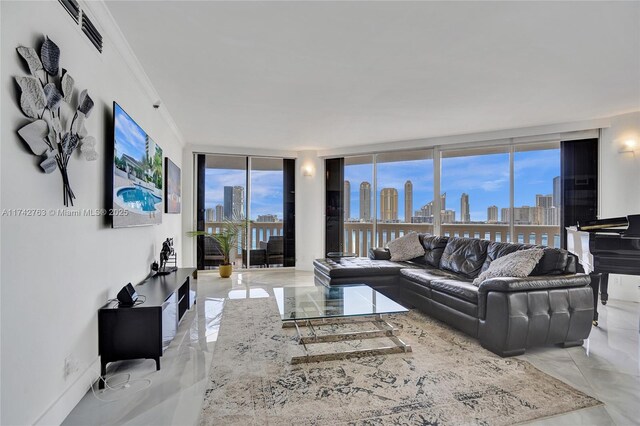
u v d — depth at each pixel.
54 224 1.59
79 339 1.83
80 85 1.89
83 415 1.69
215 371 2.17
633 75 3.01
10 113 1.31
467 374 2.12
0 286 1.24
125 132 2.45
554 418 1.67
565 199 4.69
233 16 2.09
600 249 3.27
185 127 4.75
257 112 4.05
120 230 2.48
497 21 2.16
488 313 2.51
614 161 4.29
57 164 1.61
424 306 3.35
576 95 3.52
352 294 3.25
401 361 2.32
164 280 3.03
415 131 5.02
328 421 1.63
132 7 2.00
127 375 2.12
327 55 2.61
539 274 2.70
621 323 3.18
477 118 4.36
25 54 1.38
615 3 1.97
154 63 2.74
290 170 6.49
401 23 2.18
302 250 6.39
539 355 2.42
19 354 1.34
